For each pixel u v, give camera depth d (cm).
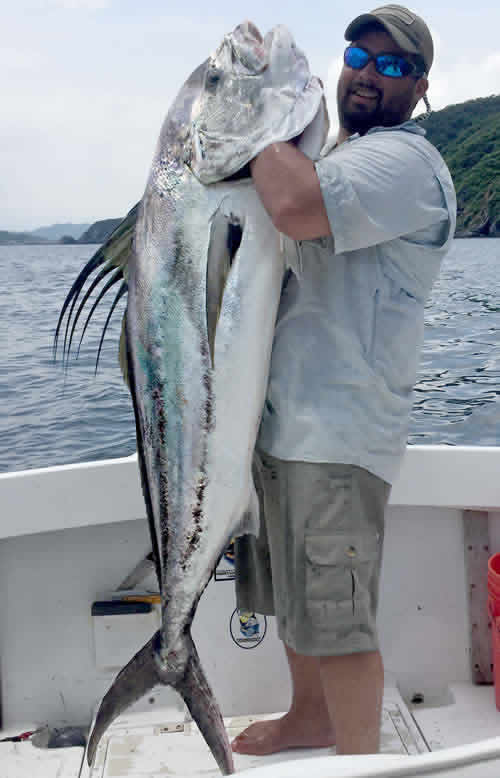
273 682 233
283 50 157
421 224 167
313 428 169
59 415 1240
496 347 1781
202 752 206
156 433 163
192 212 156
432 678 238
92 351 1792
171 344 159
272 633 232
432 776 83
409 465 232
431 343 1852
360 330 171
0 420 1212
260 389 162
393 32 172
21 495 221
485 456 230
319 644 171
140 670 166
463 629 238
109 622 228
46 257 6588
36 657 230
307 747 206
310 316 173
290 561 175
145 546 231
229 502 162
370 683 174
